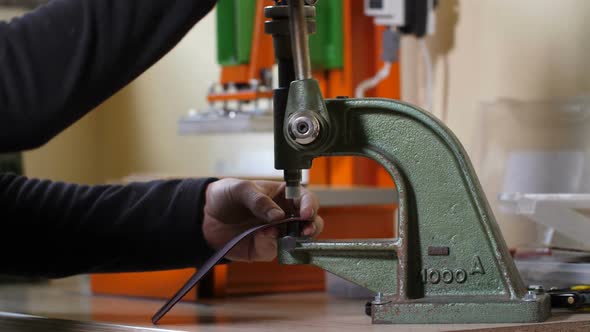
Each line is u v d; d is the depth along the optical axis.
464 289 0.94
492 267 0.94
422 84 1.92
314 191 1.58
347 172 1.83
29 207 1.25
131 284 1.55
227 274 1.51
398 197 0.96
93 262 1.25
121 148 3.07
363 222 1.67
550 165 1.57
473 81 1.79
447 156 0.95
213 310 1.25
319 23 1.78
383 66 1.82
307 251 0.98
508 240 1.61
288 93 0.95
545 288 1.09
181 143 2.79
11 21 1.08
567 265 1.17
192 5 0.99
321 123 0.93
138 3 1.00
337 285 1.47
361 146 0.97
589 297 1.00
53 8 1.06
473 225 0.94
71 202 1.26
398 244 0.95
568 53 1.58
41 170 3.19
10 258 1.26
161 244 1.23
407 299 0.94
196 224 1.22
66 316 1.20
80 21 1.03
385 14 1.75
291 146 0.94
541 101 1.60
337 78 1.82
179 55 2.77
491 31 1.75
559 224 1.22
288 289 1.57
